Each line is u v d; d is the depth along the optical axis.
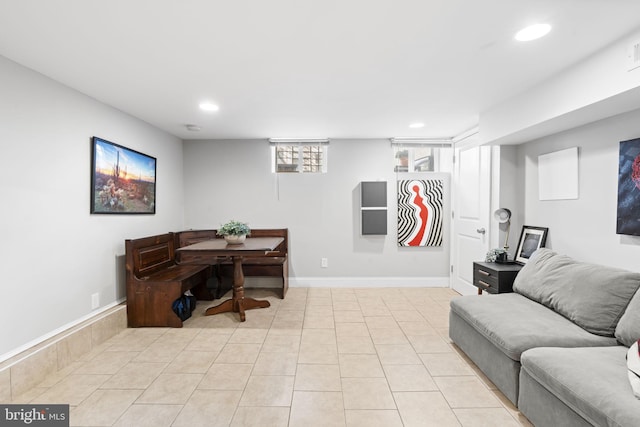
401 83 2.54
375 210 4.55
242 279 3.64
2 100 2.04
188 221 4.70
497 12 1.60
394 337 2.95
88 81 2.47
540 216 3.07
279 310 3.70
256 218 4.70
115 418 1.84
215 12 1.59
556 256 2.56
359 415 1.86
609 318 1.91
